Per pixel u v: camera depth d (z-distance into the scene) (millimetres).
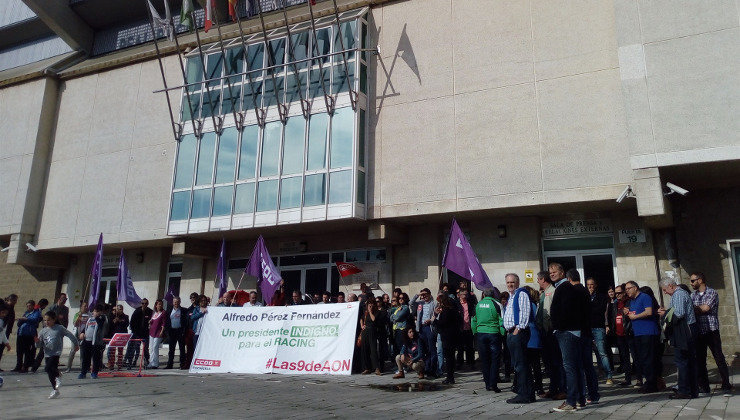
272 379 10398
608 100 12484
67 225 19469
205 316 12242
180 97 18453
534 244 13672
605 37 12797
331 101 15102
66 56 22938
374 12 15719
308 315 11445
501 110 13469
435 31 14727
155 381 10328
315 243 16438
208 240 17578
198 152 16828
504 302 10391
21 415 6598
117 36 23031
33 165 20219
